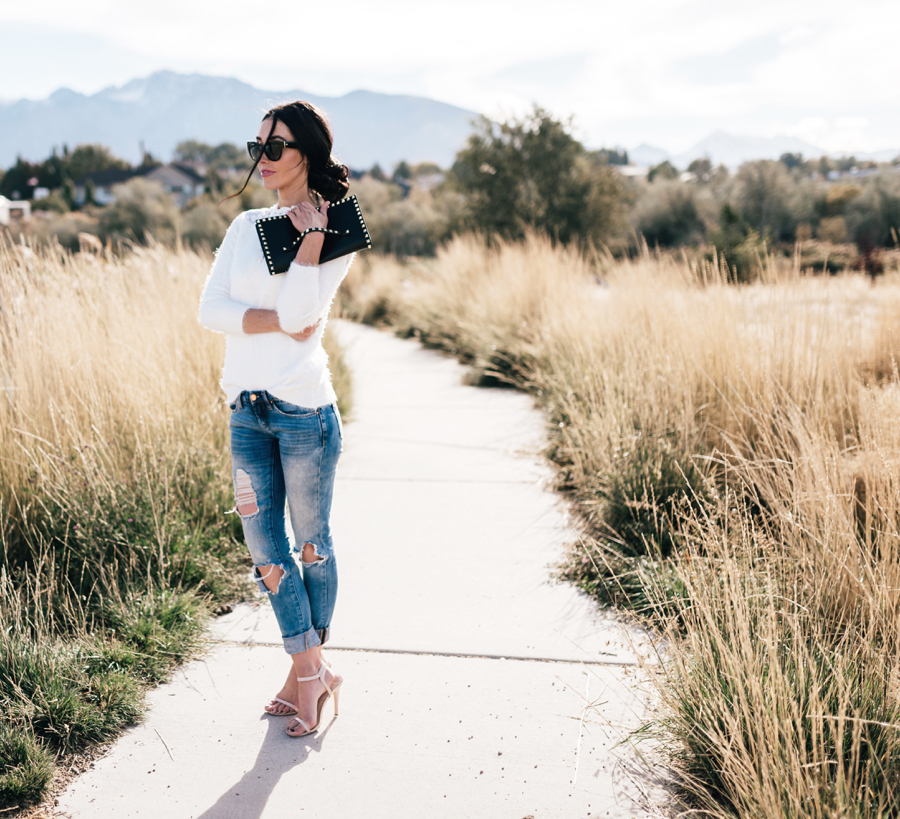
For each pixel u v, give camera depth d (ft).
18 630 7.89
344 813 6.16
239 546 11.38
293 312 6.39
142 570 10.09
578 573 10.84
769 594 7.24
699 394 13.62
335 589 7.48
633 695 7.70
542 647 8.88
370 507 14.11
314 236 6.41
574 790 6.40
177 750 7.00
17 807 6.16
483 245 44.86
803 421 11.17
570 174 84.12
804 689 6.31
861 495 9.83
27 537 10.00
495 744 7.07
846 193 106.01
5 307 12.86
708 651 6.78
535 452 17.40
